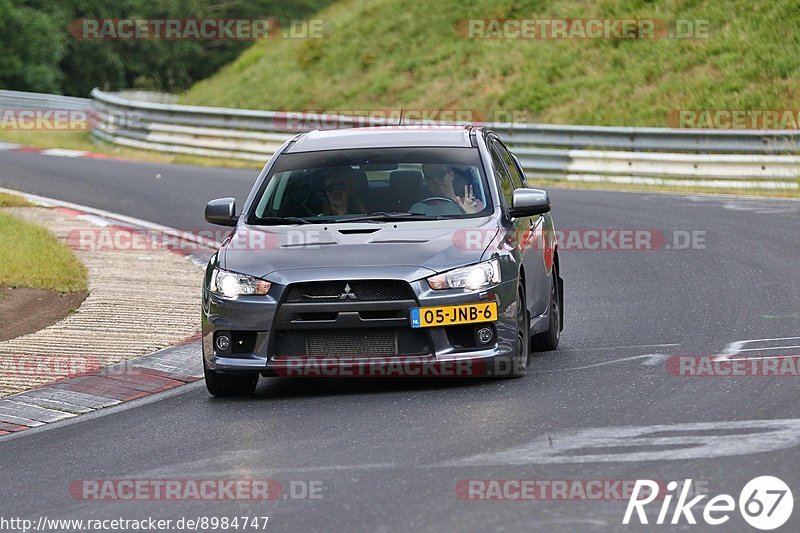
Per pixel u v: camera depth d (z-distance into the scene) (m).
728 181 81.25
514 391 27.83
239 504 19.98
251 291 28.44
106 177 87.62
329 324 27.84
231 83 142.75
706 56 108.50
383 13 140.50
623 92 108.25
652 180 84.00
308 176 32.16
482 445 22.86
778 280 44.69
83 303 43.00
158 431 26.38
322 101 128.38
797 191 77.50
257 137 102.25
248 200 32.09
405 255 28.44
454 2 135.00
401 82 125.56
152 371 33.09
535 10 127.31
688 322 37.25
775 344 32.53
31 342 36.69
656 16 116.88
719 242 55.47
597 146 88.62
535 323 31.70
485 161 32.31
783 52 104.12
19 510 20.69
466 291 27.92
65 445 25.59
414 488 20.16
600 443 22.53
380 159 32.41
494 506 18.91
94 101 126.75
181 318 40.28
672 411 24.97
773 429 23.02
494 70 120.00
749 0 112.31
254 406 28.38
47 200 74.75
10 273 47.22
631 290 44.75
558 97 111.75
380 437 24.06
